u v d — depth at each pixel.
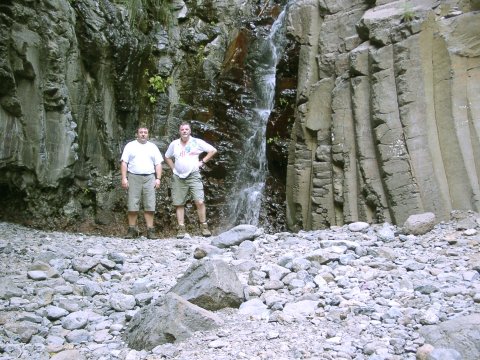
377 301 4.49
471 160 7.43
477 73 7.66
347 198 8.80
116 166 11.59
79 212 10.80
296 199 10.05
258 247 6.81
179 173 9.15
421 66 7.92
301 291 4.92
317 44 10.34
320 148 9.57
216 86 13.77
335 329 4.02
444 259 5.72
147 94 12.87
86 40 10.70
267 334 3.96
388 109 8.12
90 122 10.96
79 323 4.61
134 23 12.39
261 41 14.15
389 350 3.60
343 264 5.66
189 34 14.00
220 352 3.75
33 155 9.28
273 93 13.73
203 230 9.26
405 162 7.81
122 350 4.05
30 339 4.37
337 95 9.23
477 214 7.20
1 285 5.52
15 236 8.48
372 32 8.63
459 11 8.01
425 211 7.59
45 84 9.59
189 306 4.18
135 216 9.27
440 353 3.34
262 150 13.11
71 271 6.18
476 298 4.30
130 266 6.62
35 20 9.35
